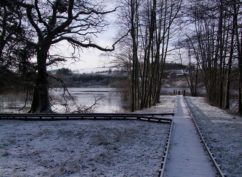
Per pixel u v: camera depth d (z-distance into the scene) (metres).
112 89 79.00
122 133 19.89
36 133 20.31
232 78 36.31
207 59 52.28
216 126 22.73
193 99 61.41
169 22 46.19
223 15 21.47
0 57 31.81
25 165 12.79
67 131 20.84
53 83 35.09
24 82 32.47
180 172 10.88
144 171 11.52
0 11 31.53
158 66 50.50
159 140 17.48
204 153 13.82
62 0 30.92
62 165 12.71
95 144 16.83
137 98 48.59
